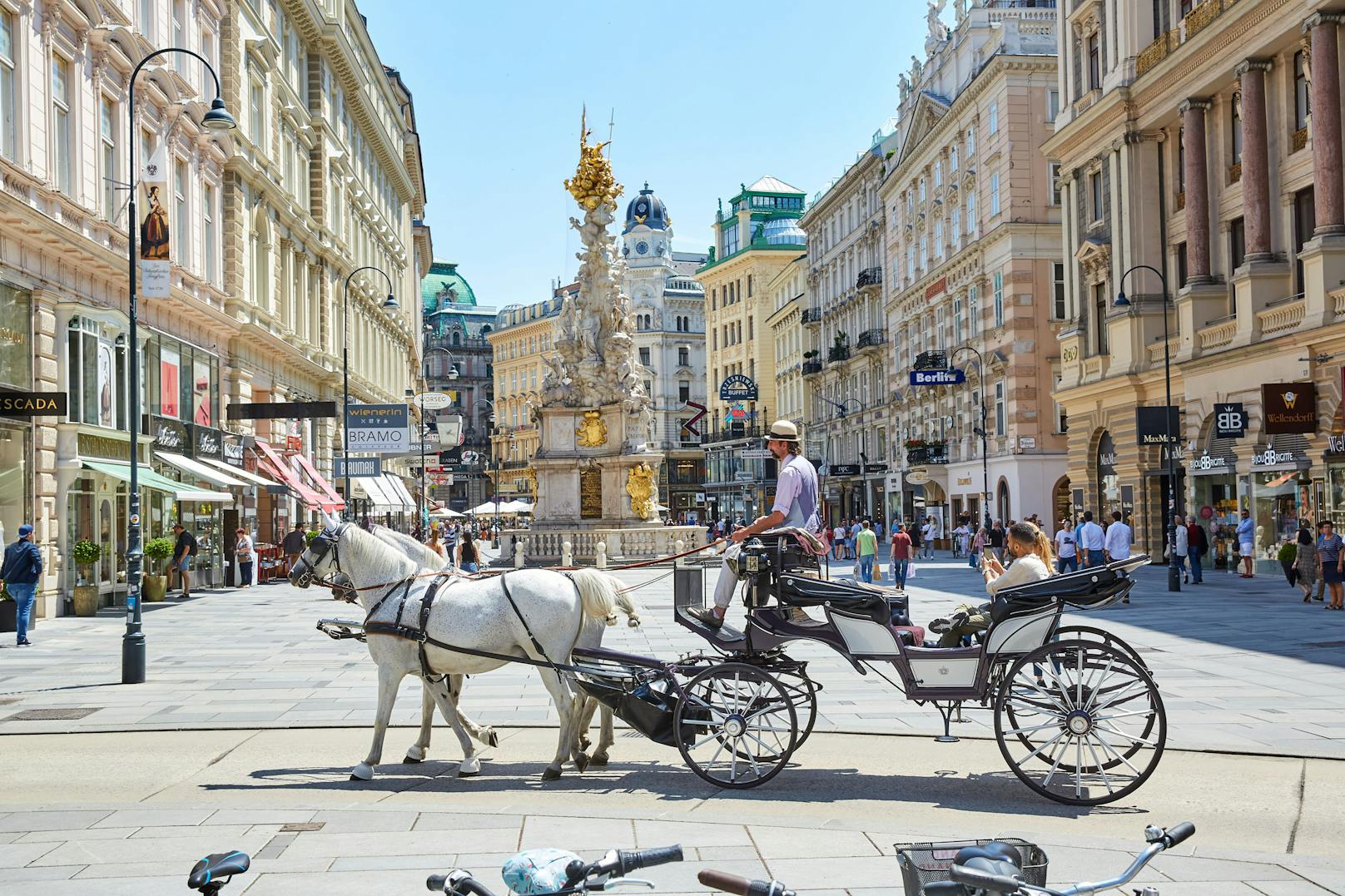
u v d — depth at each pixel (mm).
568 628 10500
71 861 7492
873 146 83312
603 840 7914
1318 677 15234
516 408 152375
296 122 47688
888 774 10312
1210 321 36375
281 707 14203
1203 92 36406
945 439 64562
